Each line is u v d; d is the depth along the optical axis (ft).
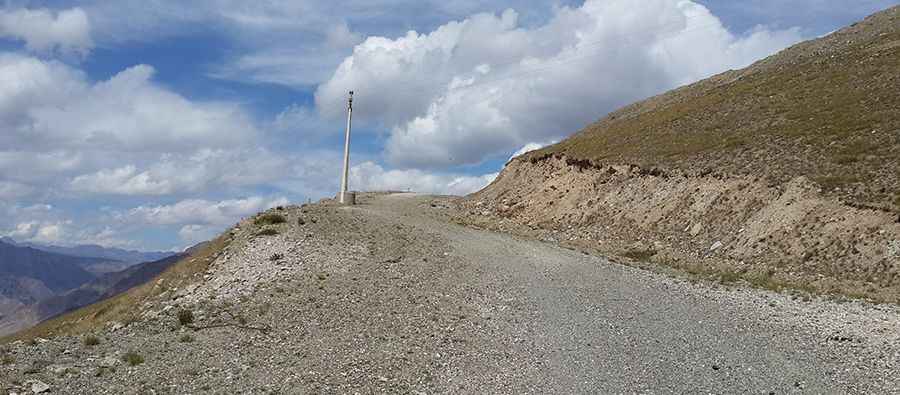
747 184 128.67
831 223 106.01
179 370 49.47
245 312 69.82
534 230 161.38
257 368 50.96
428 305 74.18
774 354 58.49
